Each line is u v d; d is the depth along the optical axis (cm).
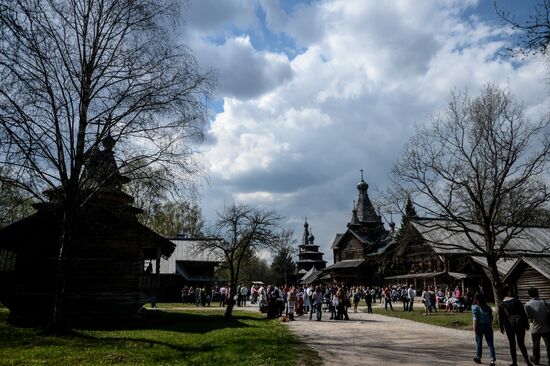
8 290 2453
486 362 1314
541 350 1593
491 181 2741
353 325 2528
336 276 7650
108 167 1806
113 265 2586
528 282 3325
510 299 1268
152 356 1365
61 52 1723
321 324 2586
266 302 3409
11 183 1603
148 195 1836
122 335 1878
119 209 1916
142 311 2759
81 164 1764
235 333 1895
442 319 2820
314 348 1570
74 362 1246
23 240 2512
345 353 1470
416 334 2069
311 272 9238
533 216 3447
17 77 1603
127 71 1795
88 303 2511
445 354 1469
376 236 7700
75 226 1936
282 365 1220
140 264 2639
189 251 5881
